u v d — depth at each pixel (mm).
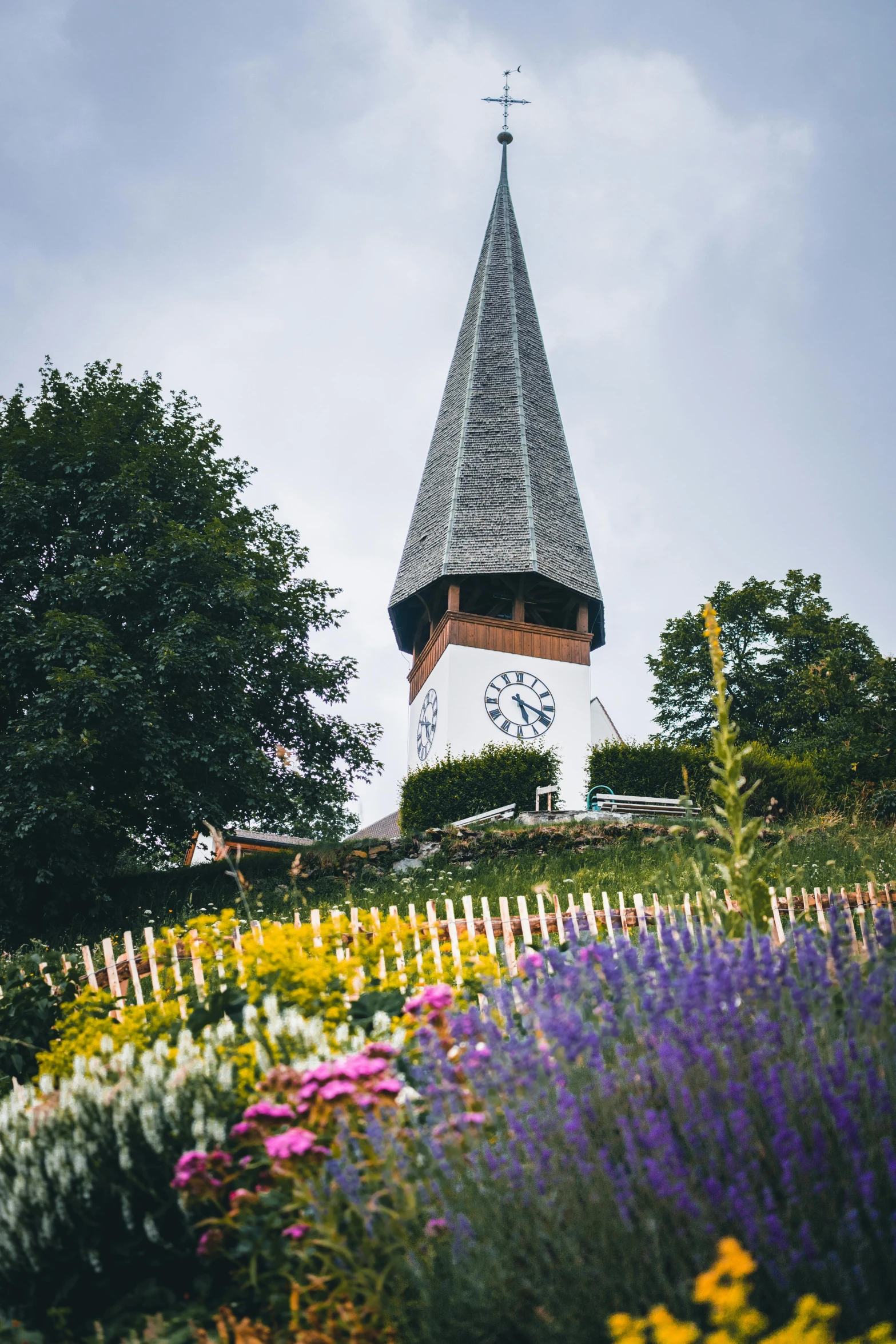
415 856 16672
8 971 8172
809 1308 1965
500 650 27672
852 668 35938
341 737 23781
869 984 3459
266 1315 3176
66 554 19844
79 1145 3479
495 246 38438
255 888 16953
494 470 30891
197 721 19234
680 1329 1961
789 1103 2781
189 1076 3686
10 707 18938
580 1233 2598
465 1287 2660
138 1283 3395
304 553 25078
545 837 16312
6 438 20578
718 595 40250
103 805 19469
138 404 22500
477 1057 3322
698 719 39219
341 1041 4051
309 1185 2959
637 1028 3293
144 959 7000
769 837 15859
